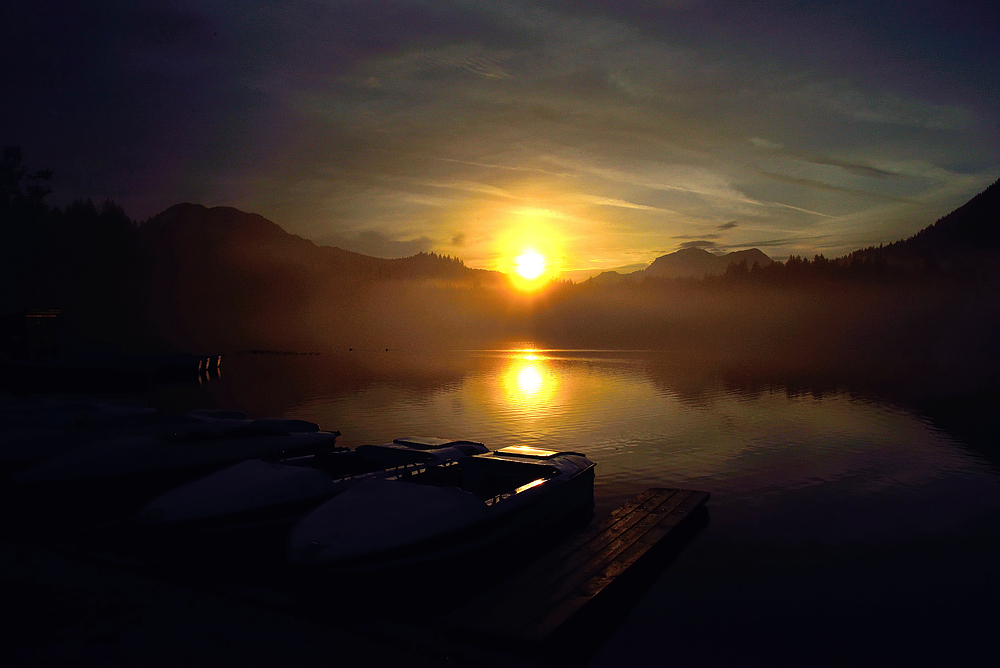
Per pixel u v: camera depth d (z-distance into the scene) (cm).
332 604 595
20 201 6028
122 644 490
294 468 809
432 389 3050
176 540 690
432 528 659
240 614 570
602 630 643
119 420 1204
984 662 595
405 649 518
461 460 930
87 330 6356
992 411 2378
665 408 2402
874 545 913
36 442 1048
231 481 773
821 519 1032
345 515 666
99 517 895
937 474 1354
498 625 542
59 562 693
